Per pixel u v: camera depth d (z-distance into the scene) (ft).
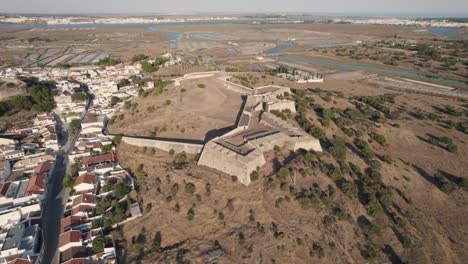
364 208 330.13
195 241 291.79
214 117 496.64
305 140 404.16
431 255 291.17
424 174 412.57
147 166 406.41
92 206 340.39
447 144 483.51
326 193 334.44
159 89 614.34
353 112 553.64
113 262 274.36
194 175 361.92
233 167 351.46
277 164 374.02
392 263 282.97
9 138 481.87
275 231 289.74
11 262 263.70
